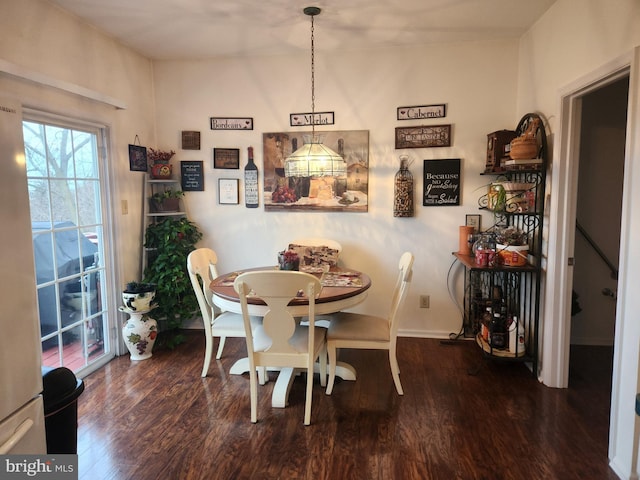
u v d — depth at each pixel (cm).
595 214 346
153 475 194
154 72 380
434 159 353
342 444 216
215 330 291
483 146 347
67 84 265
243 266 390
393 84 354
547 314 278
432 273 364
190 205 390
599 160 340
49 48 261
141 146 363
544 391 272
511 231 305
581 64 234
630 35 187
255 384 237
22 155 125
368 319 285
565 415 242
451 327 367
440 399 262
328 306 243
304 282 219
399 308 259
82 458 205
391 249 367
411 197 356
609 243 348
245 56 370
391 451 210
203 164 384
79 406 256
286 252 293
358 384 284
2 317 117
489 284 342
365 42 339
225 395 269
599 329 358
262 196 381
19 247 123
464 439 219
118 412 249
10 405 120
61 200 283
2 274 117
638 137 181
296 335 252
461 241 344
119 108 325
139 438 222
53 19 264
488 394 268
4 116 117
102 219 324
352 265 374
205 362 296
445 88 347
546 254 280
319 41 335
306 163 254
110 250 330
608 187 342
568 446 213
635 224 184
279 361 236
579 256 352
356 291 256
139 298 321
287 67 366
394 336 263
